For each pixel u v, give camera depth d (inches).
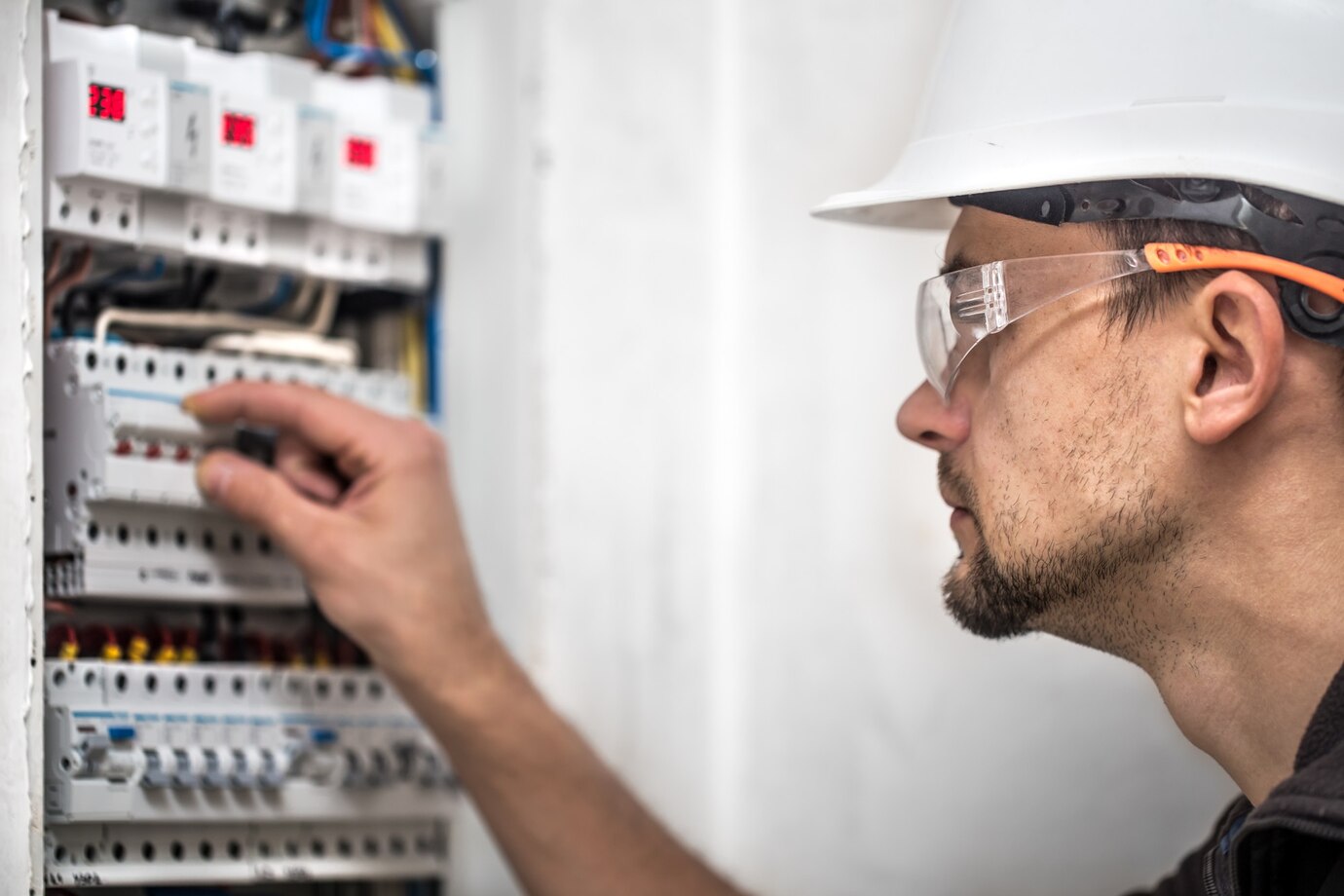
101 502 44.4
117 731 43.3
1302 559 34.7
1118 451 36.1
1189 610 36.5
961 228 39.9
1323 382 34.2
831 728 60.6
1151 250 35.1
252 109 46.9
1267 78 35.7
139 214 44.7
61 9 45.0
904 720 58.9
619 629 65.4
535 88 65.7
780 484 62.3
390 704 52.4
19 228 39.3
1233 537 35.4
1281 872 36.4
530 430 65.0
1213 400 34.4
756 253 63.2
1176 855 54.4
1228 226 34.5
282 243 49.8
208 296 51.1
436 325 60.5
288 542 47.3
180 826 46.0
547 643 65.9
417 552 49.2
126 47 44.6
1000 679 57.2
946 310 38.9
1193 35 36.3
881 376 59.8
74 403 44.2
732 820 62.9
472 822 59.2
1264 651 35.7
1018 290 37.2
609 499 66.0
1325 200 33.8
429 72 60.6
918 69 59.2
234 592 47.8
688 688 63.9
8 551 39.2
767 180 63.1
